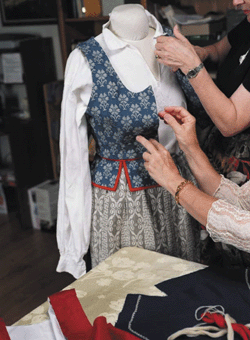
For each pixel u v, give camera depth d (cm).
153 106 157
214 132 177
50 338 107
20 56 326
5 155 390
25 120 342
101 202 172
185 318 109
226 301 114
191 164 140
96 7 280
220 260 192
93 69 152
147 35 163
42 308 119
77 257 176
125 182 168
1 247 331
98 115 157
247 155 165
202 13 254
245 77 146
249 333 99
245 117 146
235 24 227
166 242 179
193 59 140
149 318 110
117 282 127
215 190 138
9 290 278
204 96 144
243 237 107
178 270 131
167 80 163
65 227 176
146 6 247
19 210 349
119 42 155
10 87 346
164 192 174
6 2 352
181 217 181
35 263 306
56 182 353
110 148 167
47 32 353
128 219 171
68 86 158
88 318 113
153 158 128
